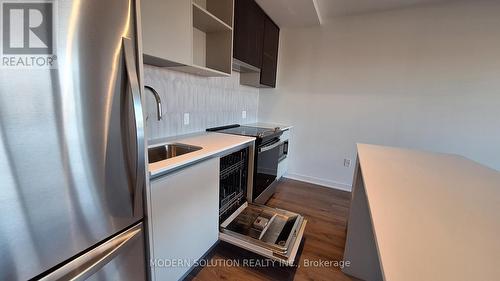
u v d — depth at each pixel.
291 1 2.25
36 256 0.65
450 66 2.41
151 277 1.09
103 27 0.74
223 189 1.92
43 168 0.63
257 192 2.34
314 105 3.16
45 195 0.65
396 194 0.87
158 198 1.09
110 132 0.79
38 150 0.62
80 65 0.69
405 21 2.54
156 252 1.11
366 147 1.88
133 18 0.84
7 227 0.59
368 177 1.08
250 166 2.19
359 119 2.92
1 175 0.56
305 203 2.64
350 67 2.88
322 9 2.63
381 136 2.84
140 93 0.89
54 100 0.64
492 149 2.37
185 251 1.35
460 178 1.11
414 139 2.68
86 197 0.75
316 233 2.04
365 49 2.77
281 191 2.97
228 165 1.90
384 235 0.58
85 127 0.72
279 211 2.07
